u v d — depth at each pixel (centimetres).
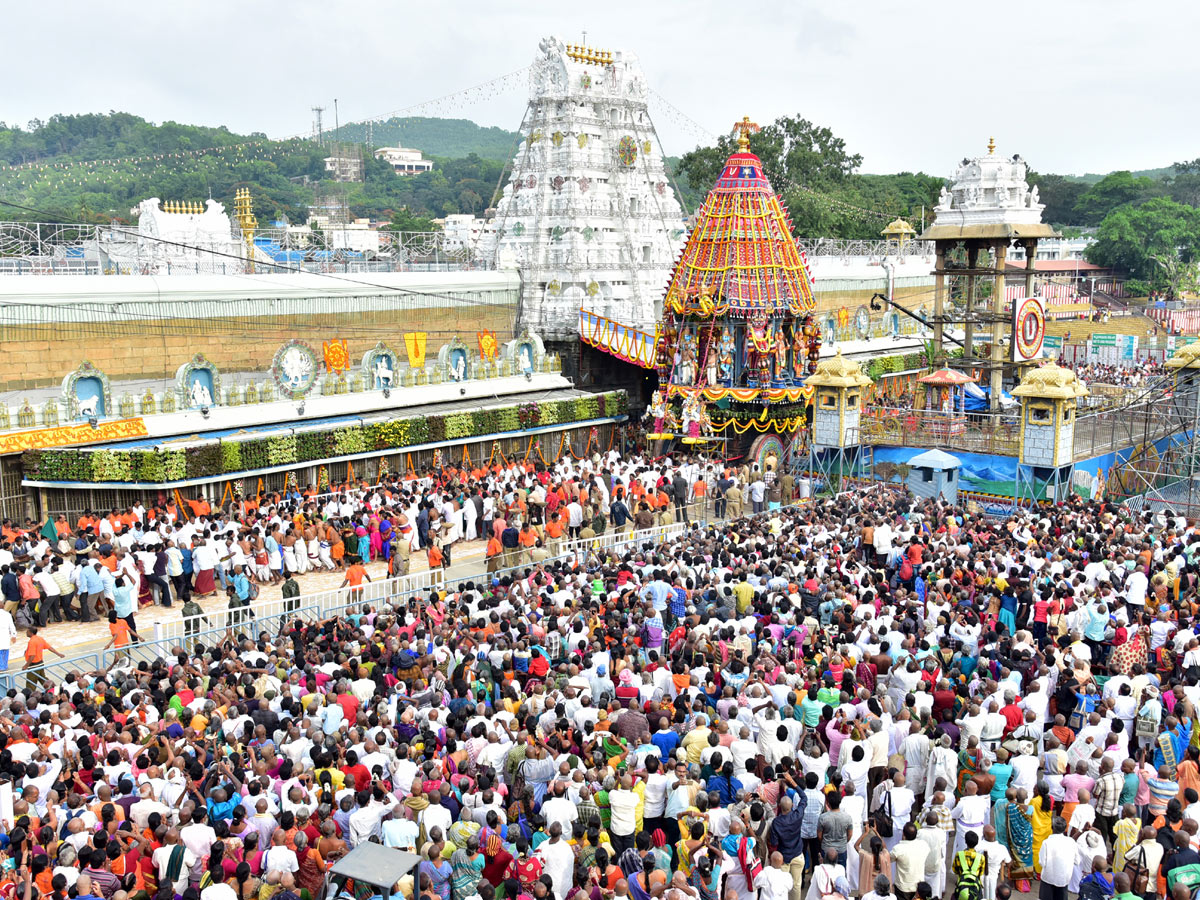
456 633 2356
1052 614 2461
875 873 1533
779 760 1778
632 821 1634
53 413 3781
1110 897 1463
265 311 4612
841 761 1759
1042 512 3678
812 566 2698
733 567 2775
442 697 2056
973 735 1830
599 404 5372
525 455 5084
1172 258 14188
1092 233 17988
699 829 1552
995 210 5741
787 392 5100
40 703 2084
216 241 5769
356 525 3644
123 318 4131
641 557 3045
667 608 2628
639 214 6219
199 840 1491
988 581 2670
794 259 5250
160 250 5531
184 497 3762
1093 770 1811
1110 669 2275
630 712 1867
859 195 11494
